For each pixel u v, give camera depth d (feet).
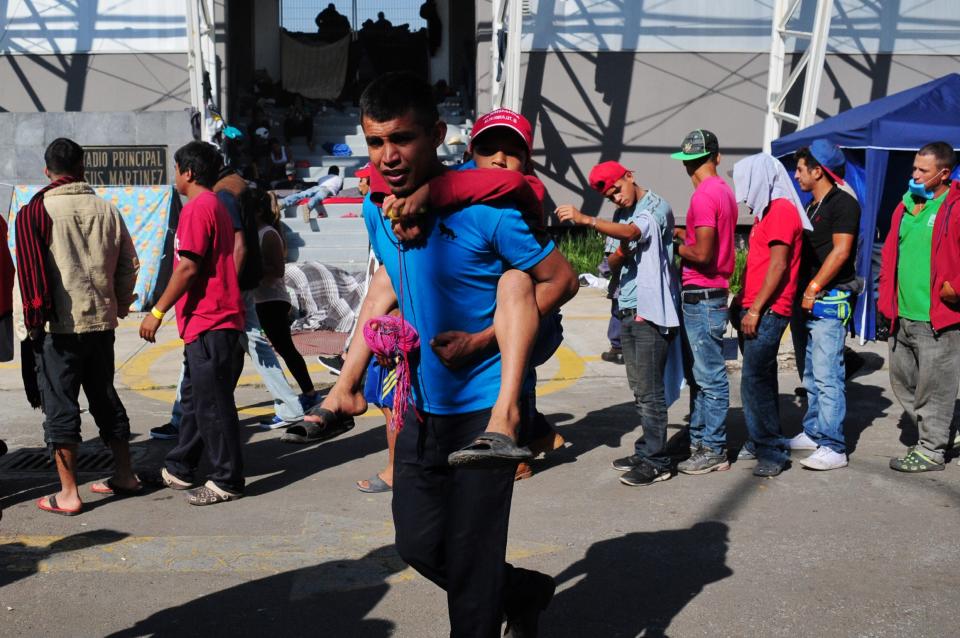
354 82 72.13
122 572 13.97
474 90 64.54
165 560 14.39
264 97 65.67
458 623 9.37
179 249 16.22
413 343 9.12
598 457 19.63
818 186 18.49
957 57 53.88
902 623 12.17
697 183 18.03
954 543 14.83
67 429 16.17
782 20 49.06
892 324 18.94
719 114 53.72
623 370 28.14
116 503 16.98
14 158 44.57
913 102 32.65
